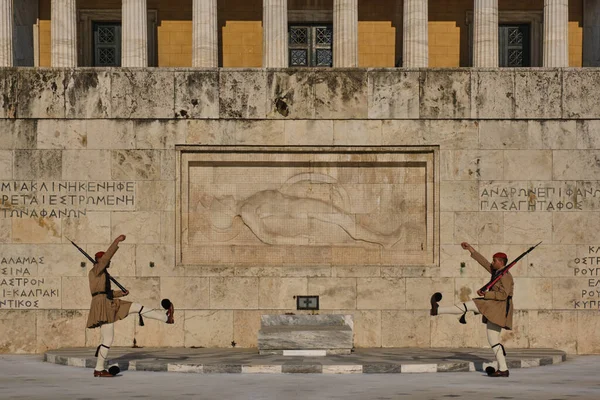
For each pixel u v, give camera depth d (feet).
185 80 102.47
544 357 89.86
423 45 115.03
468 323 100.63
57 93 102.42
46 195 101.96
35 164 102.06
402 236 102.58
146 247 101.65
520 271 101.35
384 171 102.89
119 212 101.81
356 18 115.34
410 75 102.47
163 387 69.67
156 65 138.31
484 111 102.17
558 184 101.91
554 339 100.99
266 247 102.53
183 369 81.15
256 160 102.83
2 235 101.71
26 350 101.09
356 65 114.83
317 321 99.04
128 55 115.55
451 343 100.68
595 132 102.06
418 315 100.83
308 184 102.89
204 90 102.42
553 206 101.71
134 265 101.60
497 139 102.17
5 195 102.01
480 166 101.96
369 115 102.42
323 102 102.53
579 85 102.12
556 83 102.22
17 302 101.40
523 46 141.08
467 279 101.24
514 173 101.91
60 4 115.65
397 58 137.59
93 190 102.01
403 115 102.37
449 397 63.31
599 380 74.95
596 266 101.40
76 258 101.60
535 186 101.86
